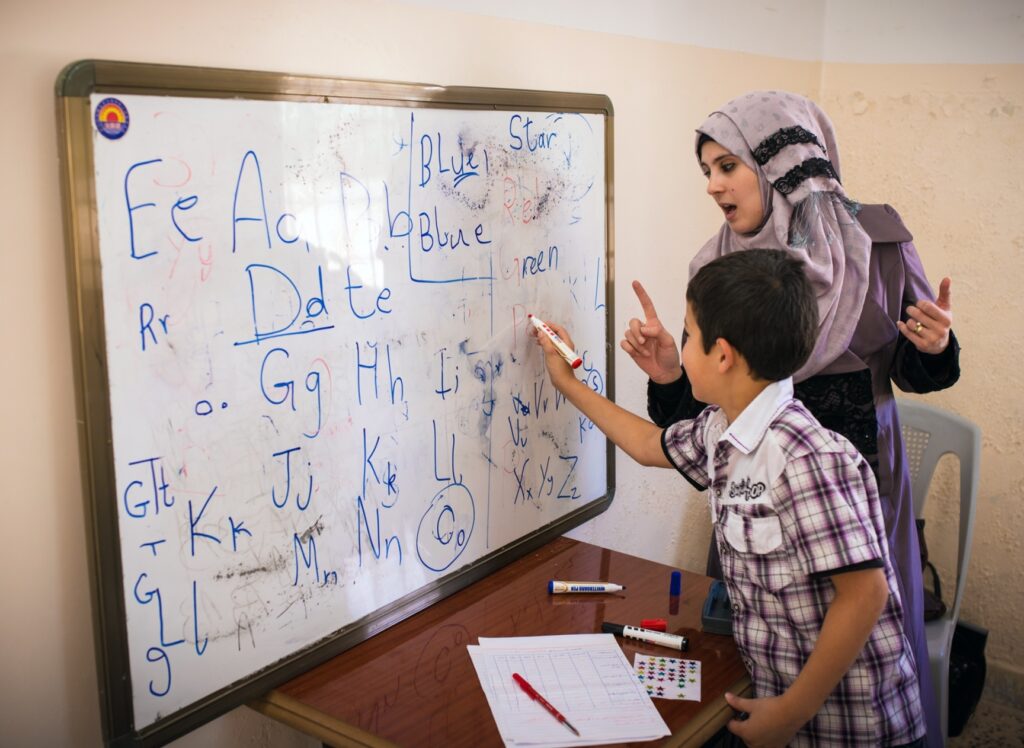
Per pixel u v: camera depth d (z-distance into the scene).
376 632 1.27
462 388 1.36
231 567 1.07
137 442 0.96
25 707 1.00
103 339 0.92
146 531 0.98
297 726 1.09
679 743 1.06
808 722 1.19
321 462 1.16
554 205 1.51
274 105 1.05
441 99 1.26
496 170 1.38
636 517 1.95
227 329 1.03
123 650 0.98
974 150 2.20
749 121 1.44
